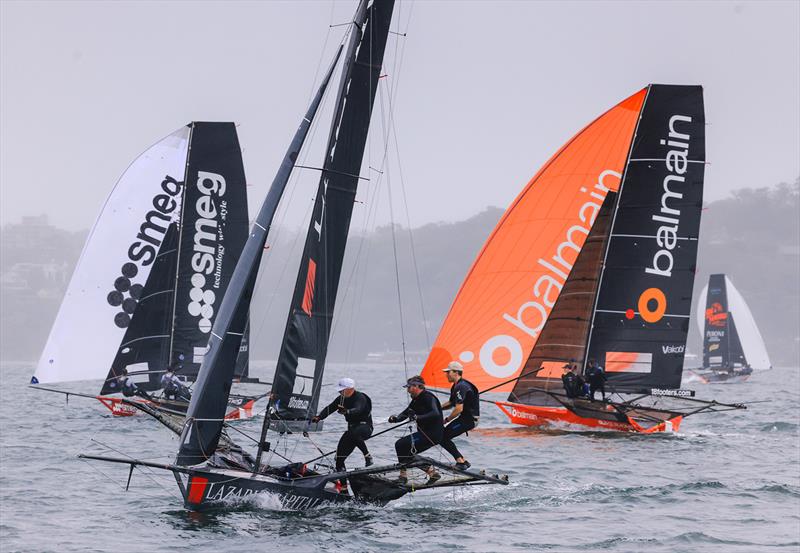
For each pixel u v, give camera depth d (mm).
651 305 109125
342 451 61188
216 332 59469
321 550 49875
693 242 109000
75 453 85062
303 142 62875
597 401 107125
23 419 121375
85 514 57875
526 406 110750
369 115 65562
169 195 126562
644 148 109938
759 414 149625
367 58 65125
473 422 60719
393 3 65875
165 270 122625
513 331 111812
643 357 109250
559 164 112938
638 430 108000
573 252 112188
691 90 109250
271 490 58625
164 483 68812
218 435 59312
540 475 74062
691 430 115688
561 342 110562
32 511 58750
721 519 58219
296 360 62594
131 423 115688
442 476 61094
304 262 63375
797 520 57969
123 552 49000
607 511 60375
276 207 61875
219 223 124625
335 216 64625
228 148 125312
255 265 60625
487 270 112625
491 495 65188
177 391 115750
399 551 49844
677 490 67875
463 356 112812
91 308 126000
